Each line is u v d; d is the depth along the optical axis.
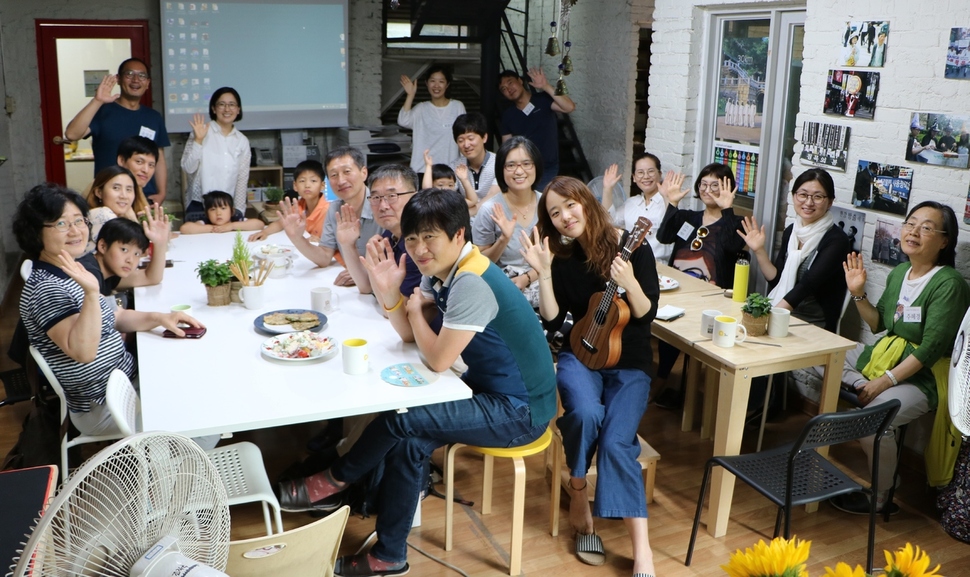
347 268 3.50
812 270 3.93
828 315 4.00
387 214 3.24
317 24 7.15
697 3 5.12
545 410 2.80
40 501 1.79
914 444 3.79
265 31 7.02
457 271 2.65
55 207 2.65
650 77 5.67
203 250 4.26
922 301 3.39
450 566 2.96
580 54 7.39
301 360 2.75
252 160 7.18
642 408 3.01
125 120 5.63
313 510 3.21
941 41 3.55
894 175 3.82
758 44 4.91
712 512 3.20
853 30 3.97
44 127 6.84
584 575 2.94
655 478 3.62
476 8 7.25
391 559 2.83
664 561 3.03
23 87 6.64
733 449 3.11
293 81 7.21
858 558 3.09
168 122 6.94
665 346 4.41
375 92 7.73
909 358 3.37
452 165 6.54
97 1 6.73
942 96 3.57
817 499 2.72
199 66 6.91
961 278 3.35
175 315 3.00
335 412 2.42
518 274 3.84
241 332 3.04
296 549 1.95
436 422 2.71
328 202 4.65
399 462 2.75
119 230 3.36
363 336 3.02
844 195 4.11
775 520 3.33
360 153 3.77
